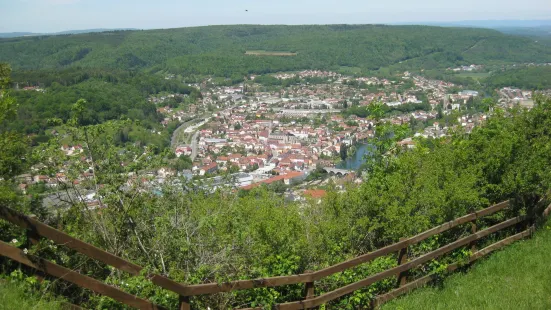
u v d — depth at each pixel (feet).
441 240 23.17
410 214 24.31
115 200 20.29
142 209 21.40
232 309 16.25
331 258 22.95
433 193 23.63
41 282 14.20
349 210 25.95
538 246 23.43
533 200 25.80
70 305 13.87
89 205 21.27
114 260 13.23
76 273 13.12
